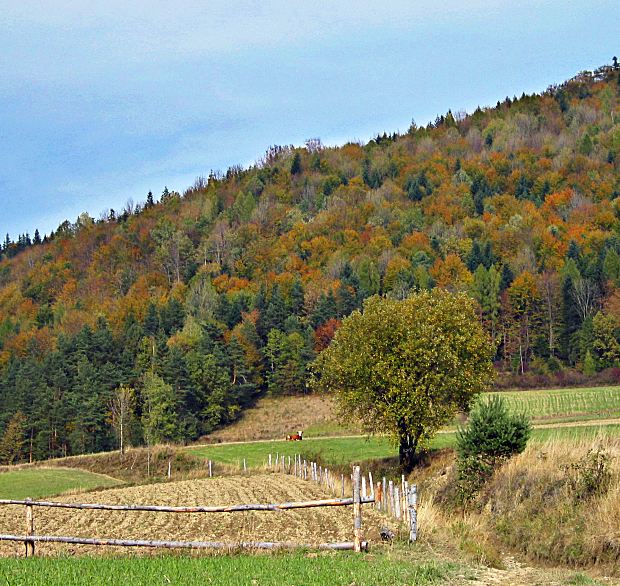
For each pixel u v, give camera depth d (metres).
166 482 49.19
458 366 38.75
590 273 127.69
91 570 13.96
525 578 14.44
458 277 135.75
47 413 93.25
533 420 64.50
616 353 108.31
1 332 150.38
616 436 25.55
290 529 22.77
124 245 199.50
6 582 12.65
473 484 26.25
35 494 49.53
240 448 73.31
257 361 117.25
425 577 13.63
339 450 61.84
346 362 40.06
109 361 109.38
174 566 14.28
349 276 143.25
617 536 16.88
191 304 142.12
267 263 167.38
